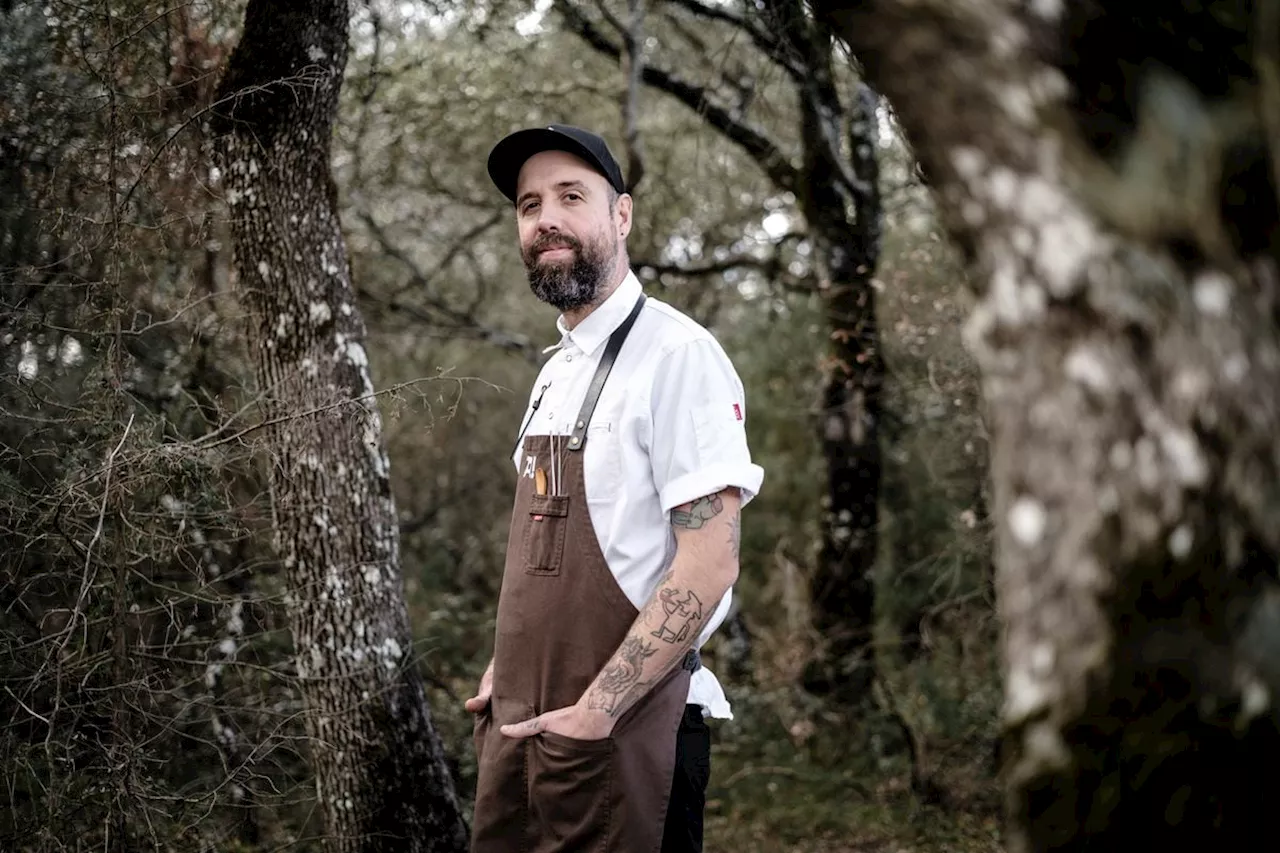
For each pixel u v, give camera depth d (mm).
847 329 5004
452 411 2848
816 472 6570
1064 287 911
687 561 1991
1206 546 873
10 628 2750
